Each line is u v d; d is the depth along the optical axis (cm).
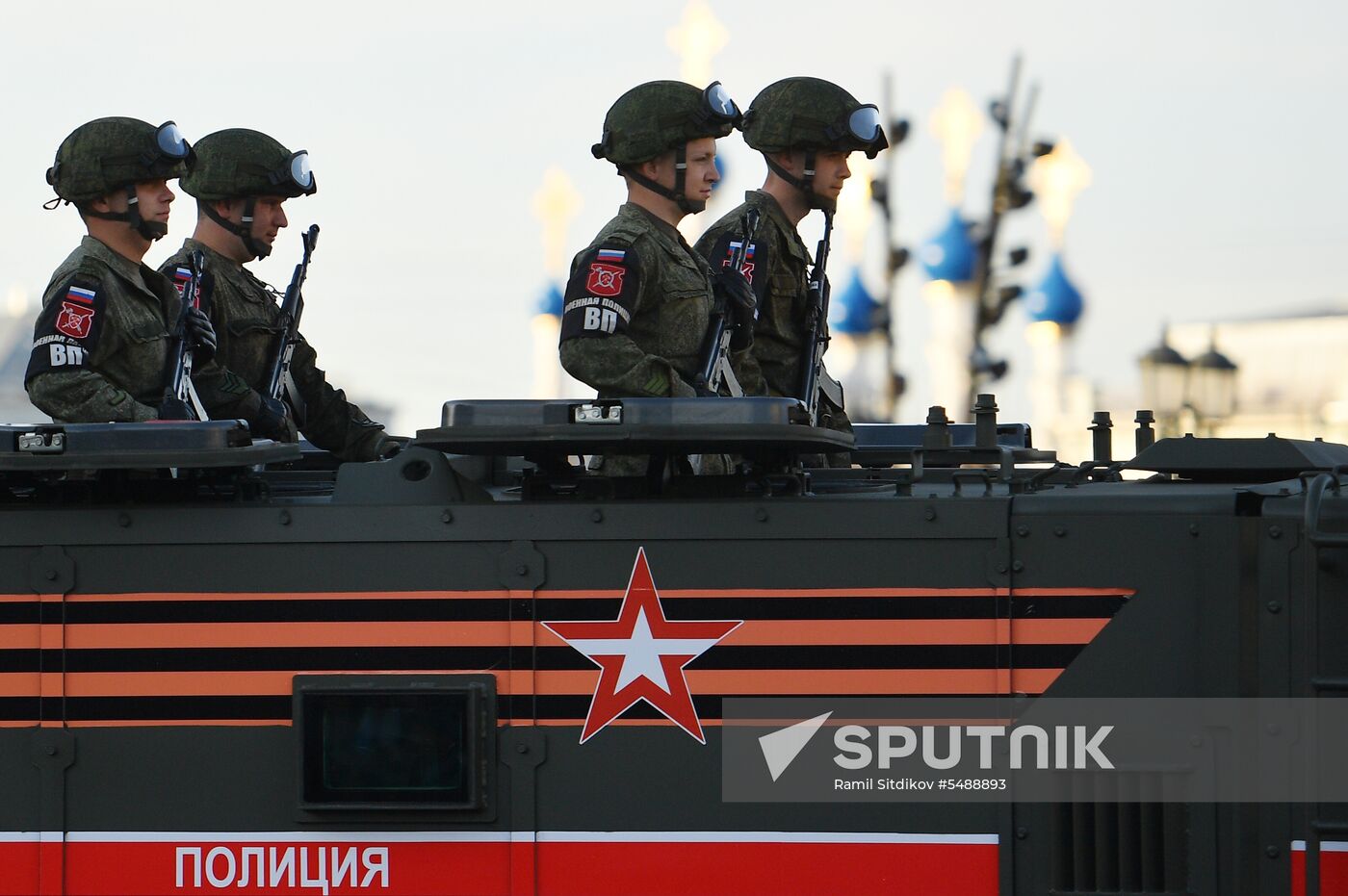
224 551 1788
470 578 1777
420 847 1780
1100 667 1734
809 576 1758
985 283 5572
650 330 2131
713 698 1761
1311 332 8281
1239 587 1717
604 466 2147
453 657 1775
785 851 1758
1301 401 8181
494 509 1773
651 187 2186
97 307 2080
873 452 2633
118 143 2130
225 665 1788
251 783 1784
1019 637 1745
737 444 1770
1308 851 1681
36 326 2081
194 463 1762
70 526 1795
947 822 1752
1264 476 1930
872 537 1753
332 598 1781
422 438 1772
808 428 1748
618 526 1766
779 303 2422
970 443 2736
